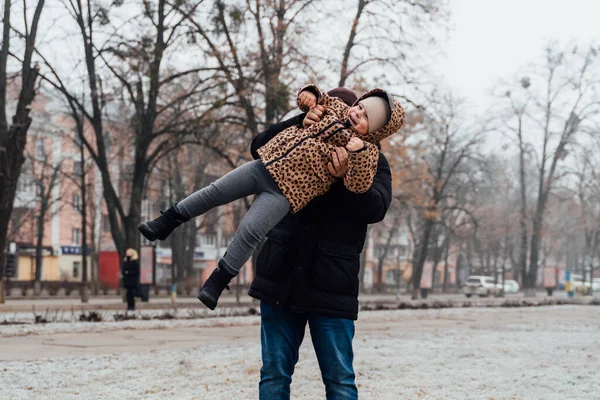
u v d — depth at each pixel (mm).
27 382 7125
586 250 70125
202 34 28609
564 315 22938
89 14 28422
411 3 30359
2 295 25156
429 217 43000
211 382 7266
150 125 30734
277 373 3879
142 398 6340
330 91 4016
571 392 7039
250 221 3518
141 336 12875
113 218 31797
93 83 29797
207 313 21000
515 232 70500
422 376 7965
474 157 51750
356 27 30812
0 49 26109
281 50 28953
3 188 25312
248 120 29969
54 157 55812
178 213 3541
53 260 63594
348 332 3828
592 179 57375
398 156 35469
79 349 10359
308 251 3748
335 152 3539
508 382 7629
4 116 25750
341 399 3781
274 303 3803
